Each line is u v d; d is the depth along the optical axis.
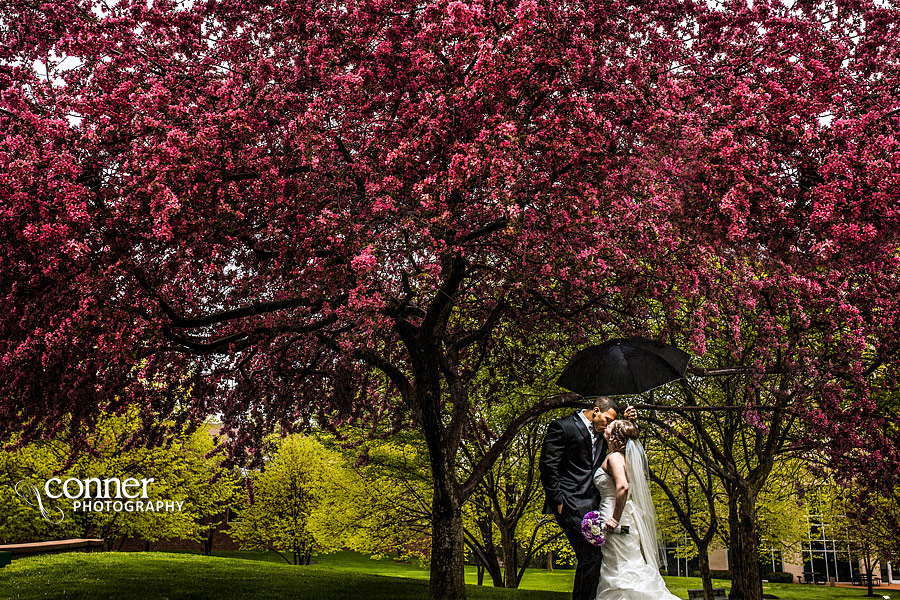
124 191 8.04
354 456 21.44
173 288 10.47
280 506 37.12
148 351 10.53
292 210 9.09
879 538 25.05
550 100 9.15
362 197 9.20
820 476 13.75
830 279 8.84
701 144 8.02
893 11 9.60
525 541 25.41
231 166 8.50
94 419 10.59
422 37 8.54
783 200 8.64
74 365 8.70
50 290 8.00
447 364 12.76
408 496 23.19
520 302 11.90
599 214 9.06
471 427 19.22
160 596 11.61
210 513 34.69
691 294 9.05
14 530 24.00
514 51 8.34
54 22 9.66
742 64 10.01
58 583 13.16
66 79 9.62
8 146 7.86
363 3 9.31
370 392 14.88
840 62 9.61
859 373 9.74
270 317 10.48
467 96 8.34
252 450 14.28
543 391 18.86
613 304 11.45
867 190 7.96
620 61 9.54
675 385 17.34
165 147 7.55
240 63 9.98
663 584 4.89
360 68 9.04
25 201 7.17
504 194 7.82
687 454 21.20
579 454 5.07
